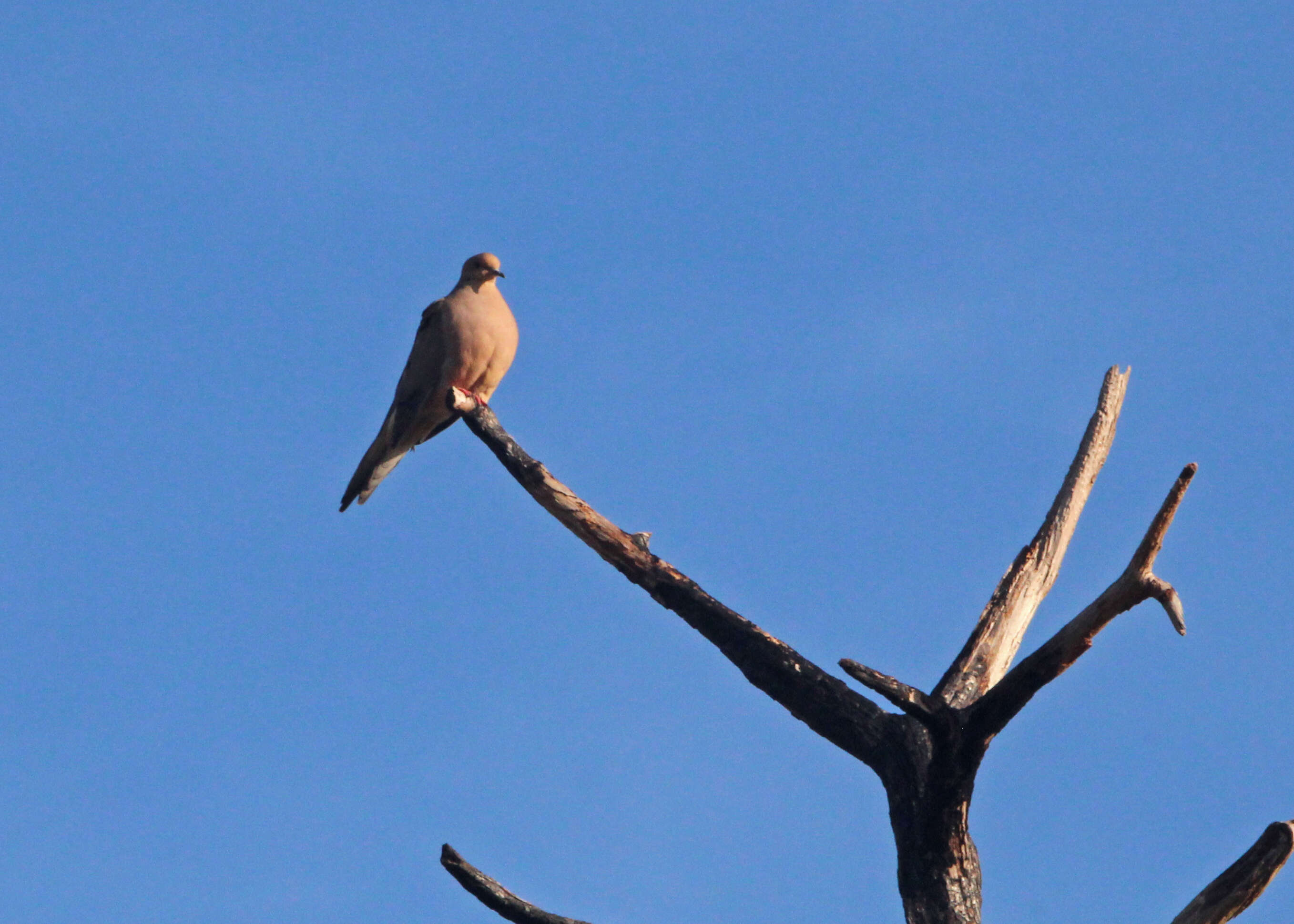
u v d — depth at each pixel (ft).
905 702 32.55
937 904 34.19
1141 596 31.07
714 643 39.06
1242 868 31.14
